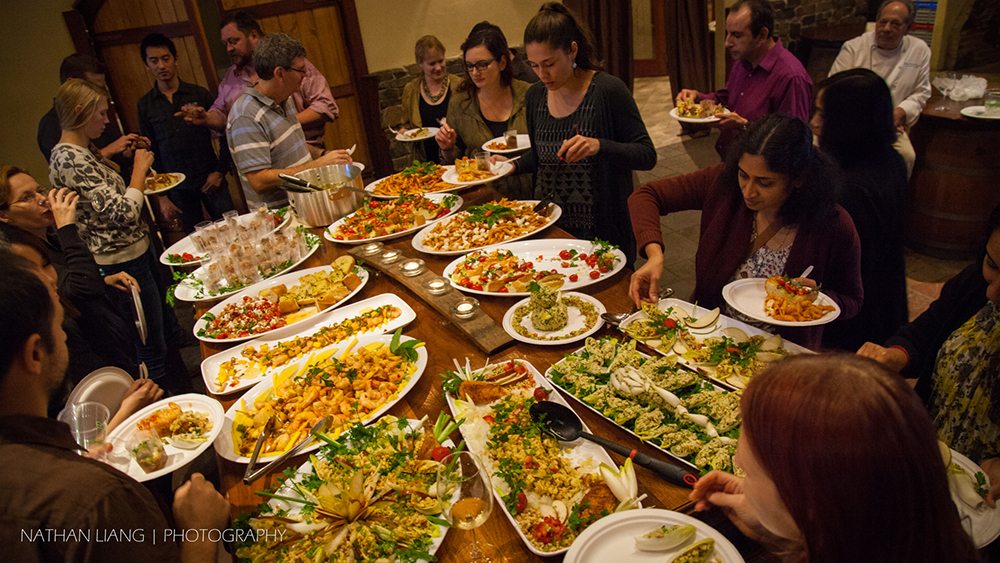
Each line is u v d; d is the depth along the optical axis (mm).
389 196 3521
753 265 2357
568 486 1541
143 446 1729
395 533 1443
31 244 2275
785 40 7398
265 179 3459
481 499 1396
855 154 2488
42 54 5516
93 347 2791
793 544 949
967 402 1730
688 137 7492
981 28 5590
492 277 2553
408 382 2020
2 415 1127
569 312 2307
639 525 1388
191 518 1434
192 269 3088
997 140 4148
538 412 1753
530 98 3225
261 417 1910
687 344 2018
